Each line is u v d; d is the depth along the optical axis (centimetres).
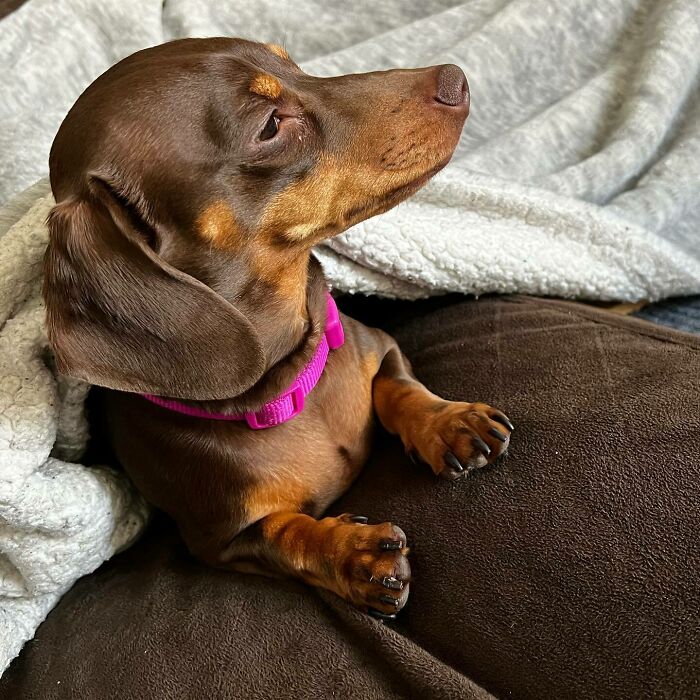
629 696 18
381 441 29
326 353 27
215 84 22
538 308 31
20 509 24
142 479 27
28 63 41
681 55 41
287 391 25
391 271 32
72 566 26
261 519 25
